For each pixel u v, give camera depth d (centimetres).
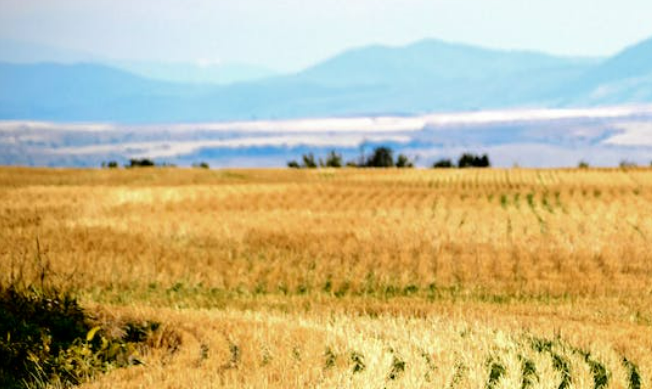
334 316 3641
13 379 2328
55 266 5175
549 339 2872
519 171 17262
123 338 2928
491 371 2403
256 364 2398
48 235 6719
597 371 2416
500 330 2958
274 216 8431
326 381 2200
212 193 11025
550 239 6788
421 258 5809
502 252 6081
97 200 9912
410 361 2452
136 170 17262
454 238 6806
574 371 2359
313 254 6081
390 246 6362
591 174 15875
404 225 7694
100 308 3403
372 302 4459
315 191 11525
